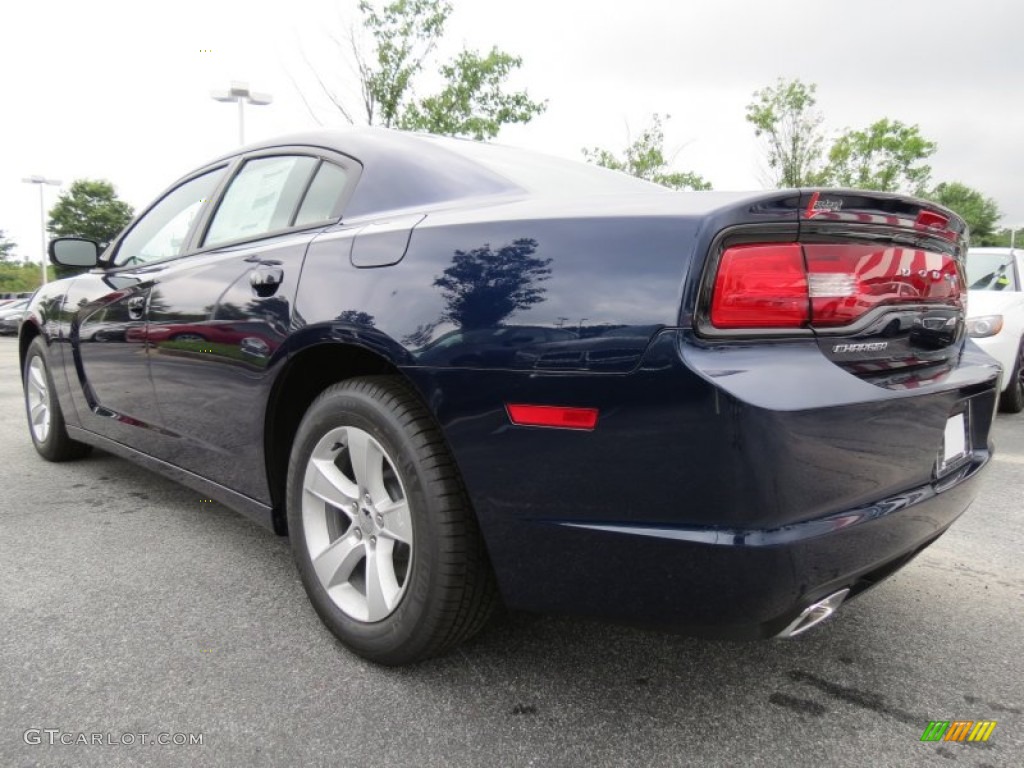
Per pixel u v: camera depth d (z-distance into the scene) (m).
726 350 1.40
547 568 1.59
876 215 1.57
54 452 3.98
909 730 1.73
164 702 1.77
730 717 1.76
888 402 1.54
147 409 2.85
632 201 1.63
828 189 1.45
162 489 3.56
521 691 1.85
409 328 1.73
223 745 1.61
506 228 1.67
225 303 2.32
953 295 1.93
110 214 47.59
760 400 1.33
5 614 2.21
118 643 2.05
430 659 1.99
